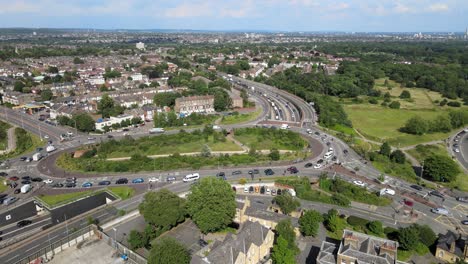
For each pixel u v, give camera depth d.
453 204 174.62
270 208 160.62
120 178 195.75
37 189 183.00
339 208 165.12
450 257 126.19
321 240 137.62
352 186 180.38
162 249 112.69
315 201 171.38
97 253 125.06
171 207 140.88
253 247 116.38
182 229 144.88
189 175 192.38
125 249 125.38
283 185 181.00
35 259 120.56
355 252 107.06
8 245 133.00
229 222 142.50
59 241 129.25
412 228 134.25
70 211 156.38
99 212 159.25
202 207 137.75
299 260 125.19
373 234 141.50
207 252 117.12
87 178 197.12
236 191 179.62
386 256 105.75
